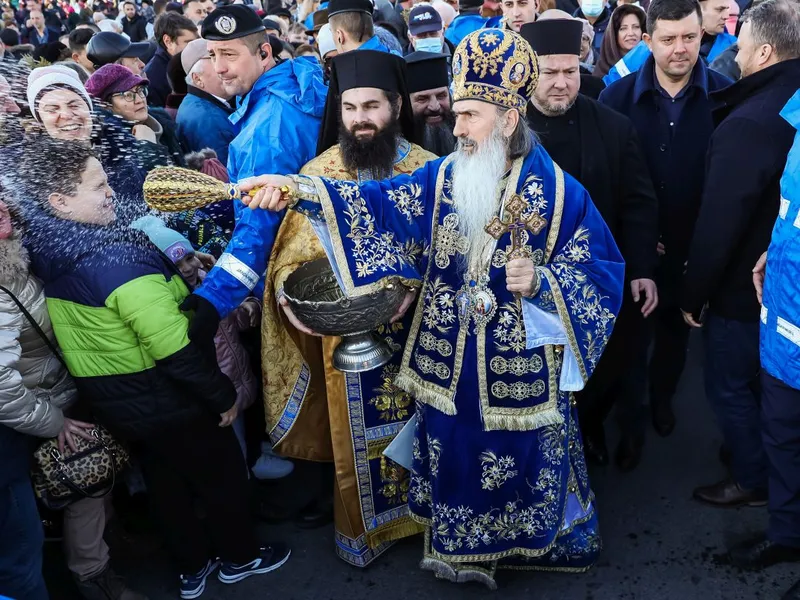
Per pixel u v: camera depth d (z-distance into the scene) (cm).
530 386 216
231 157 277
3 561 197
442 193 213
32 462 211
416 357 226
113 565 264
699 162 290
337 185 207
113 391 209
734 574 249
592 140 263
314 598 249
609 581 249
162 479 233
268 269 241
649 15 282
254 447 300
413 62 288
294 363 254
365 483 253
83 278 197
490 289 209
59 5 1051
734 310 255
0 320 191
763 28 236
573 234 212
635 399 298
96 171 189
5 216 185
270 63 293
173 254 229
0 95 172
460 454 222
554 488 226
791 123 209
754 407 265
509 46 196
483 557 231
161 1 700
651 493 290
